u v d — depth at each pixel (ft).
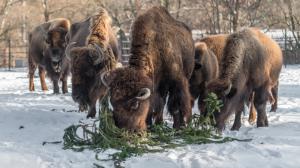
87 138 26.32
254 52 32.09
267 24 118.42
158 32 28.12
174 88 28.48
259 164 21.79
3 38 141.69
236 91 30.19
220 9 122.62
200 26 129.08
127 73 24.72
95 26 35.96
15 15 149.38
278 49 36.91
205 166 21.45
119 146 24.35
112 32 39.32
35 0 151.64
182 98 28.32
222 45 38.47
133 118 24.32
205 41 39.14
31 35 58.13
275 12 118.73
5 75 94.32
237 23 97.19
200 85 35.42
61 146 25.67
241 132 29.81
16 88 65.26
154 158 22.63
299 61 111.86
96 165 21.93
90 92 32.63
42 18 153.48
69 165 22.24
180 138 26.43
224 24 110.32
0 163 22.41
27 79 83.05
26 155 23.54
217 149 24.27
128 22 127.95
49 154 23.91
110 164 22.33
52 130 30.17
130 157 22.95
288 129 31.12
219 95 28.84
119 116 24.23
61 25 50.03
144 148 24.00
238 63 30.53
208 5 124.77
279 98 50.08
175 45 28.94
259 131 30.27
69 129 26.25
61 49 49.16
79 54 32.71
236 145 24.85
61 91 57.06
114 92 24.29
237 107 30.63
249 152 23.50
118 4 120.06
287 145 24.95
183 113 28.32
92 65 32.53
